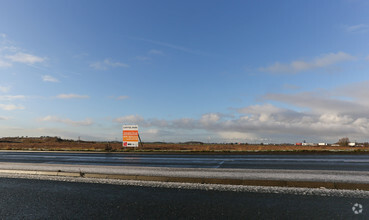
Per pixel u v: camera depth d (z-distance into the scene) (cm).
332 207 552
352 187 717
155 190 730
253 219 484
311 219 481
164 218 497
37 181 886
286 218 488
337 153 2152
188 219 489
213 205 576
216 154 2186
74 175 984
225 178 824
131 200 628
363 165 1242
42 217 517
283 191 695
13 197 671
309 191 692
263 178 816
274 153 2194
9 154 2280
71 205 595
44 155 2112
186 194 679
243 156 1895
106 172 981
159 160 1592
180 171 998
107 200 632
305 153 2161
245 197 640
